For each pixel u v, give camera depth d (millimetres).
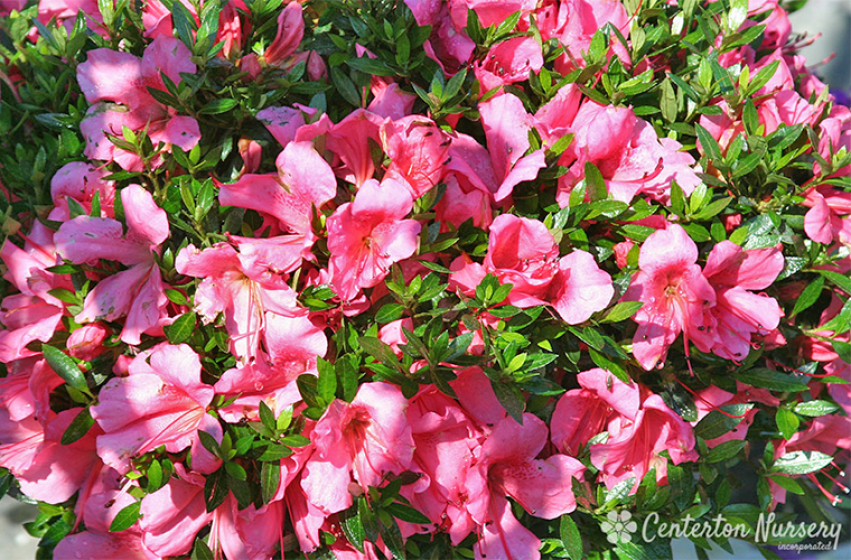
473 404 585
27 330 599
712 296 580
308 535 577
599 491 604
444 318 589
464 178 601
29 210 635
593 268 571
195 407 586
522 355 562
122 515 575
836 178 624
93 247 585
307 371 578
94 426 601
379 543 585
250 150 609
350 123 574
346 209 552
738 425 619
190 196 580
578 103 626
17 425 613
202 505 587
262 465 569
